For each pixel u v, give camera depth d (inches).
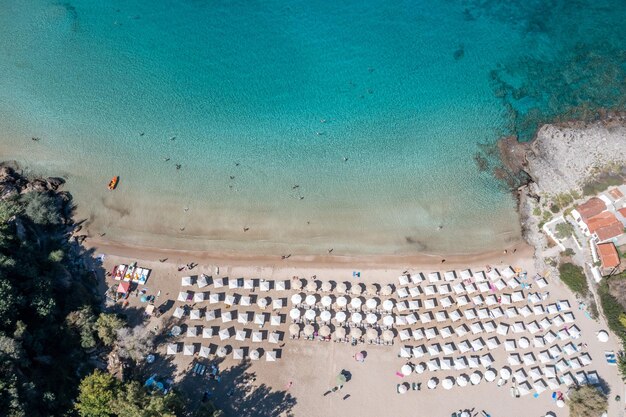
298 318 2245.3
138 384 1903.3
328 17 3474.4
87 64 3132.4
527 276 2375.7
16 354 1834.4
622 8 3484.3
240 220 2524.6
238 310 2266.2
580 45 3265.3
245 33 3356.3
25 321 2016.5
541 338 2213.3
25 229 2292.1
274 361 2140.7
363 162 2743.6
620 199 2447.1
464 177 2684.5
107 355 2092.8
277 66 3181.6
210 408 1940.2
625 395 2097.7
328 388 2098.9
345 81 3112.7
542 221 2512.3
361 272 2383.1
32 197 2417.6
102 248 2405.3
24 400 1769.2
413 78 3132.4
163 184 2618.1
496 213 2564.0
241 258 2412.6
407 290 2331.4
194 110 2935.5
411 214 2566.4
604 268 2311.8
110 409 1825.8
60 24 3336.6
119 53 3201.3
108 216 2503.7
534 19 3447.3
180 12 3454.7
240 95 3024.1
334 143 2819.9
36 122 2827.3
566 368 2153.1
